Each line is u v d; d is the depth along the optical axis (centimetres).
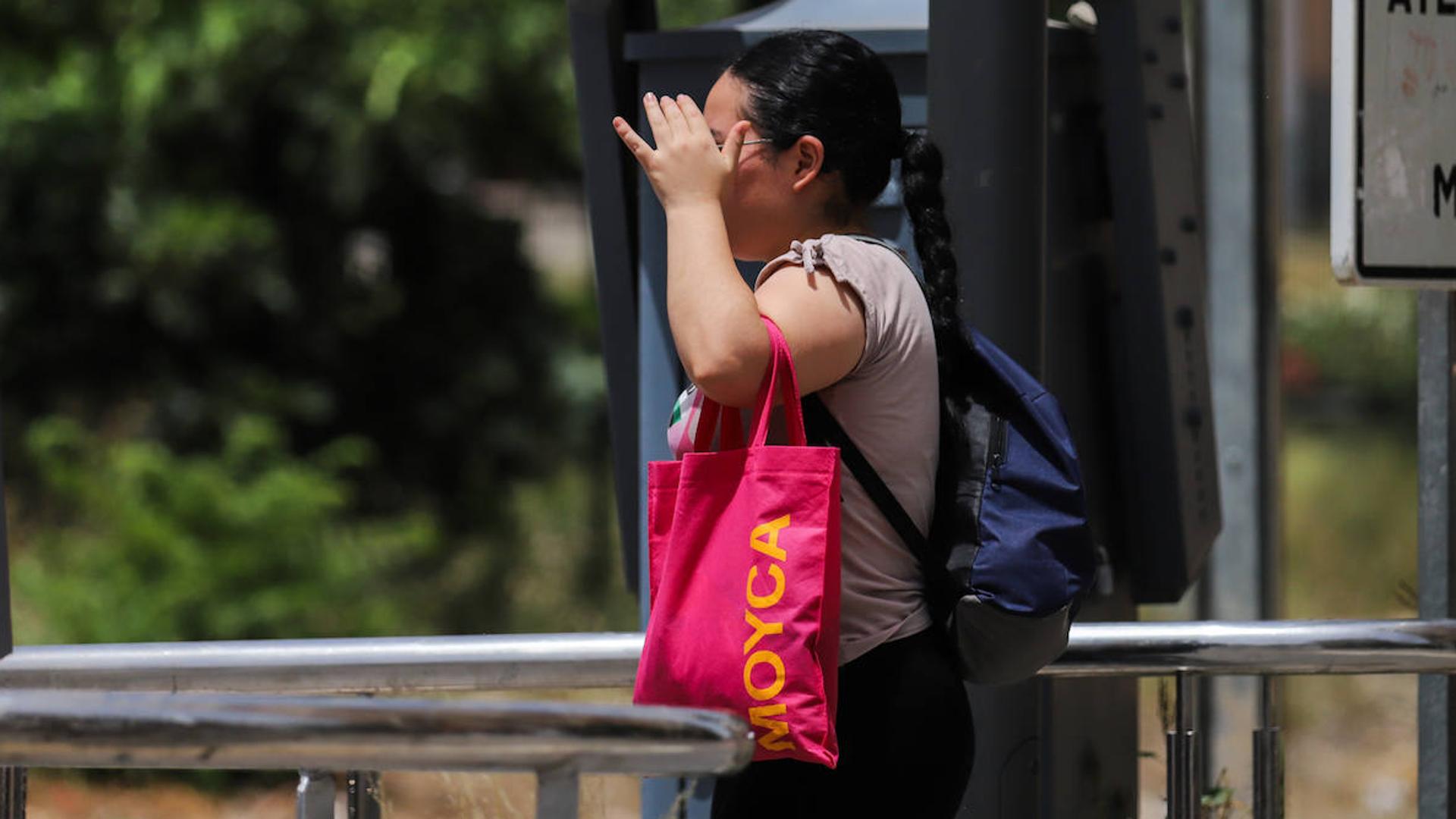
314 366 5097
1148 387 1494
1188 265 1542
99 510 3666
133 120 4688
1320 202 6347
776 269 928
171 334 4894
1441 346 1188
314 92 4738
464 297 5284
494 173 5212
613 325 1506
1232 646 1143
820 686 861
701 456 887
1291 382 6047
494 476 5228
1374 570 4028
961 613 927
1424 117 1076
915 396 927
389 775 2534
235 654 1121
